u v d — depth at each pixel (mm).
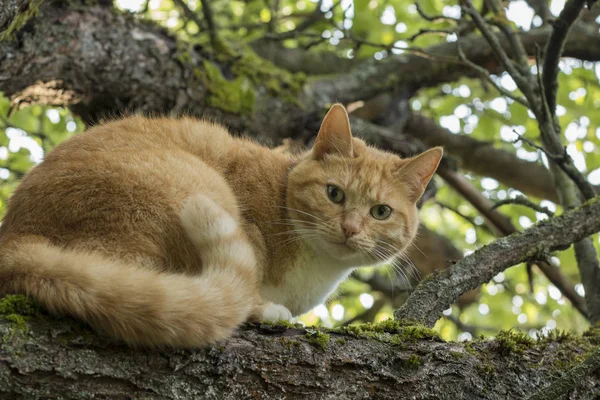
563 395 2672
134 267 2516
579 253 4328
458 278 3305
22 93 4773
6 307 2250
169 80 5203
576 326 7938
